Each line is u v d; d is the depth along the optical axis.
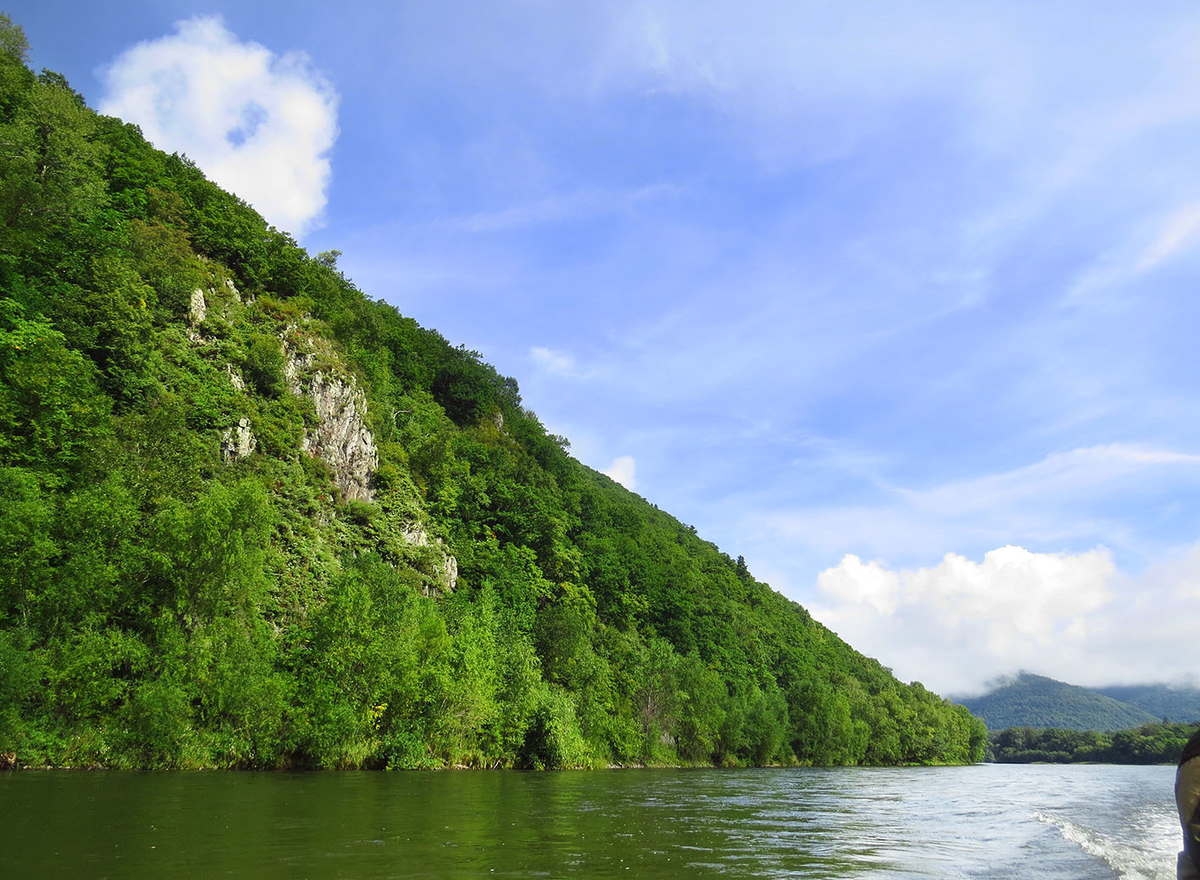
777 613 167.25
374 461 74.69
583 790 35.00
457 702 47.53
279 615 47.59
